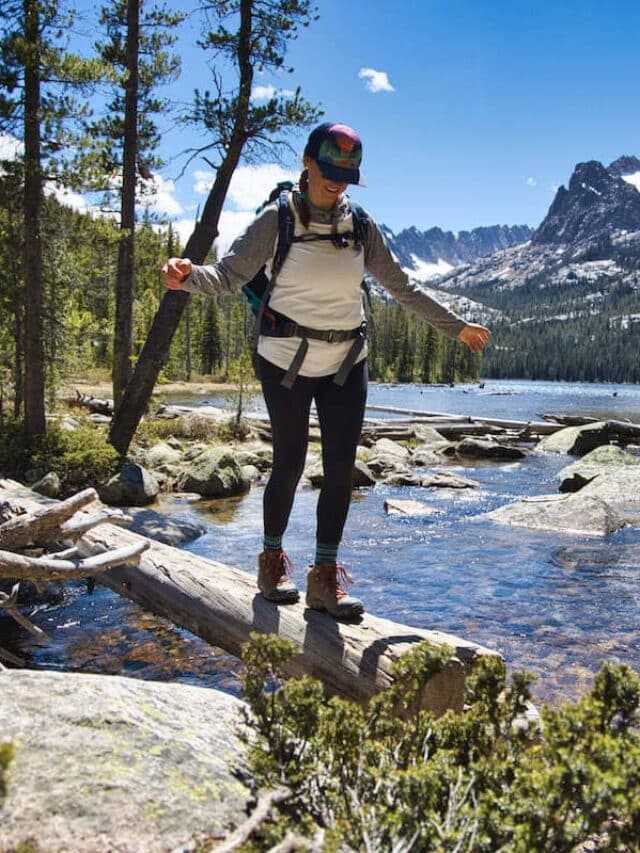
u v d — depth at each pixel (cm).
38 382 1207
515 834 147
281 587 332
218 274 276
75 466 1119
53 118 1160
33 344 1205
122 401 1248
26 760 165
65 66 1133
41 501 653
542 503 995
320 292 281
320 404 304
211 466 1168
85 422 1852
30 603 554
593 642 502
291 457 306
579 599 606
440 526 931
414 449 1908
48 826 149
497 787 173
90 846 147
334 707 198
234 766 187
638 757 150
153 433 1684
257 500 1107
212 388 5397
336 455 300
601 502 939
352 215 284
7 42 1105
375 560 747
